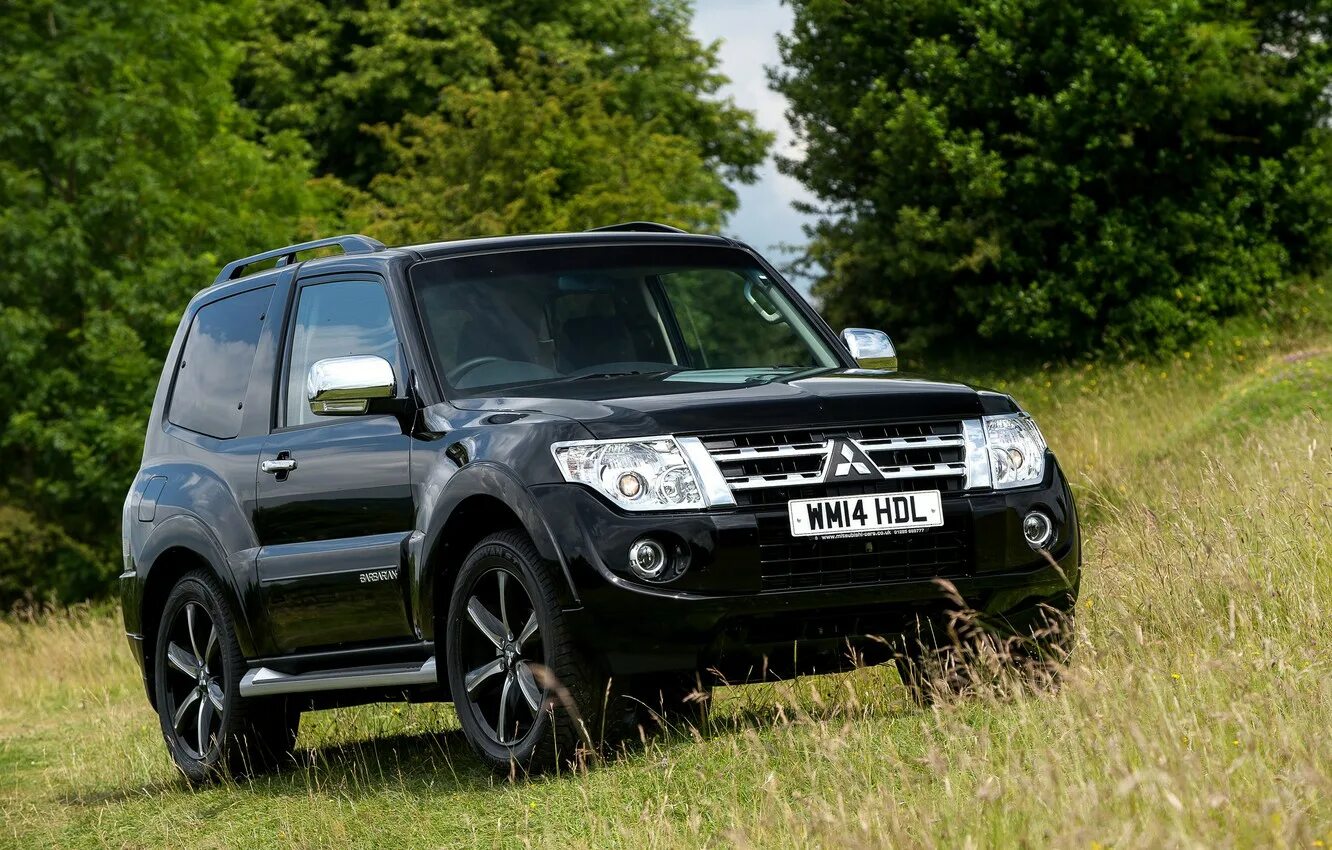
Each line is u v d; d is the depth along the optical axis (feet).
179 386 39.96
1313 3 132.36
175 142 135.95
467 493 28.73
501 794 27.96
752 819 22.21
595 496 27.02
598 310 32.94
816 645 27.63
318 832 28.35
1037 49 131.85
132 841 31.68
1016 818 19.66
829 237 145.48
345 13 182.70
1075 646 29.07
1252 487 42.88
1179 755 20.08
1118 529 43.98
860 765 24.48
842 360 34.22
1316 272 133.69
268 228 139.64
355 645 32.83
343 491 32.35
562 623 26.99
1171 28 126.11
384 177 142.41
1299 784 19.17
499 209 130.21
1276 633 30.12
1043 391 128.57
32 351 124.47
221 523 35.76
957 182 133.28
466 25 178.91
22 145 130.11
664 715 28.68
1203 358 124.77
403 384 31.91
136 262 130.72
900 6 136.67
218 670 37.37
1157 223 131.75
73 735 56.08
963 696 27.02
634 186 131.85
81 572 130.11
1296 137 133.18
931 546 27.81
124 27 134.31
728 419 27.53
